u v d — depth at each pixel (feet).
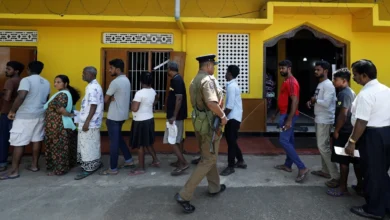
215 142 10.14
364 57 21.48
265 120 21.59
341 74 11.48
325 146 12.30
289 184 12.65
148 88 14.06
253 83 21.62
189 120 21.86
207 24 19.76
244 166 14.85
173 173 13.74
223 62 21.58
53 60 20.76
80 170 14.66
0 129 14.56
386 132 9.53
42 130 14.53
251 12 22.81
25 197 11.25
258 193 11.65
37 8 22.06
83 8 22.33
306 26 21.68
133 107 13.51
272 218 9.66
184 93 14.34
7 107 14.57
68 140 14.19
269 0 22.34
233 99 13.51
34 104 13.93
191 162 15.81
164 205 10.57
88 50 20.92
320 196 11.37
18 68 14.65
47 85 14.78
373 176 9.50
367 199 9.74
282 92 13.32
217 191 11.30
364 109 9.41
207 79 9.86
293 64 35.47
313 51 34.53
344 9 19.89
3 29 20.38
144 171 14.17
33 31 20.66
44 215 9.80
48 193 11.63
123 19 18.98
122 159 16.69
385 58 21.48
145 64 21.44
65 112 13.78
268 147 18.99
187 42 21.31
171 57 20.47
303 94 36.32
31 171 14.40
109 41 21.08
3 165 14.65
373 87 9.70
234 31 21.34
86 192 11.73
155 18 19.01
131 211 10.11
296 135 22.40
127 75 21.13
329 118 12.26
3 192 11.74
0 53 19.06
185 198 9.75
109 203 10.73
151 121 14.07
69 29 20.77
